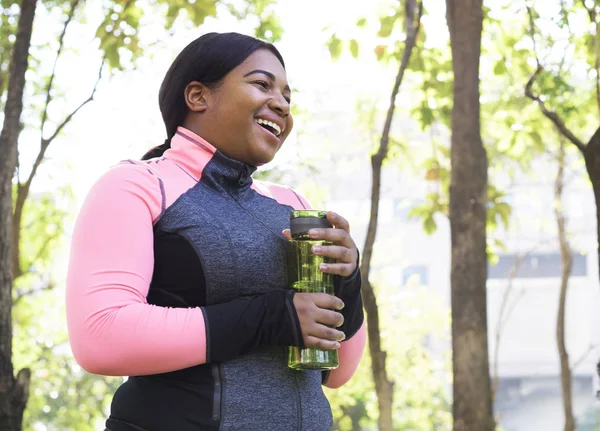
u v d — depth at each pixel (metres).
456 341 4.06
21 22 4.23
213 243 1.77
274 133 1.93
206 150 1.89
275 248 1.84
